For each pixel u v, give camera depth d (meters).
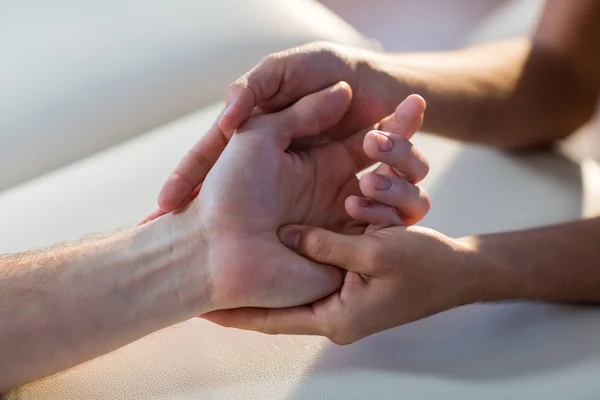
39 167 1.33
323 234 1.10
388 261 1.09
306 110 1.13
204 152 1.13
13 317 1.08
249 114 1.13
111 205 1.26
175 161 1.31
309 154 1.14
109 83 1.38
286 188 1.12
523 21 1.50
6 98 1.35
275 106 1.18
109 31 1.43
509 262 1.14
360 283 1.10
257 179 1.11
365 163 1.16
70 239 1.22
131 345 1.13
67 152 1.34
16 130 1.33
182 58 1.42
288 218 1.12
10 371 1.08
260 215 1.11
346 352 1.12
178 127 1.36
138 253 1.11
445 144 1.36
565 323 1.16
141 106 1.38
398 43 2.28
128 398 1.09
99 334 1.10
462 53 1.36
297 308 1.11
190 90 1.40
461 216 1.26
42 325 1.09
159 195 1.13
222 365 1.11
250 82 1.14
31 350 1.08
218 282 1.10
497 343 1.14
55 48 1.41
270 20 1.48
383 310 1.10
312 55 1.17
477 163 1.34
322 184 1.14
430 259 1.10
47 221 1.24
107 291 1.10
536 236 1.17
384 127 1.14
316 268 1.11
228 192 1.10
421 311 1.11
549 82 1.36
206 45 1.43
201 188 1.12
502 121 1.32
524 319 1.16
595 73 1.38
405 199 1.11
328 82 1.18
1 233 1.23
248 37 1.45
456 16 2.23
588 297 1.18
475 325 1.16
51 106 1.35
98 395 1.09
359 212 1.11
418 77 1.25
